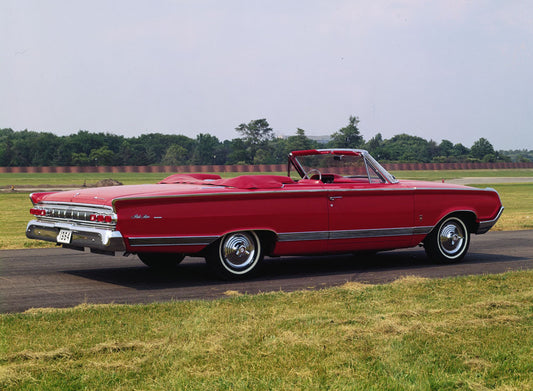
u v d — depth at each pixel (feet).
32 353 11.44
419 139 498.69
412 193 24.04
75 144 434.71
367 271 23.24
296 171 26.48
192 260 25.98
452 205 25.08
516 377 10.84
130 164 419.54
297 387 10.12
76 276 21.34
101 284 19.81
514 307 15.84
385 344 12.41
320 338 12.73
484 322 14.25
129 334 12.94
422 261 26.18
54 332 13.11
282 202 21.22
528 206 73.26
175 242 19.38
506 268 24.16
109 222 18.56
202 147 474.90
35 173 302.25
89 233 19.15
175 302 16.29
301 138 376.68
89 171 315.37
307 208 21.70
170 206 19.21
